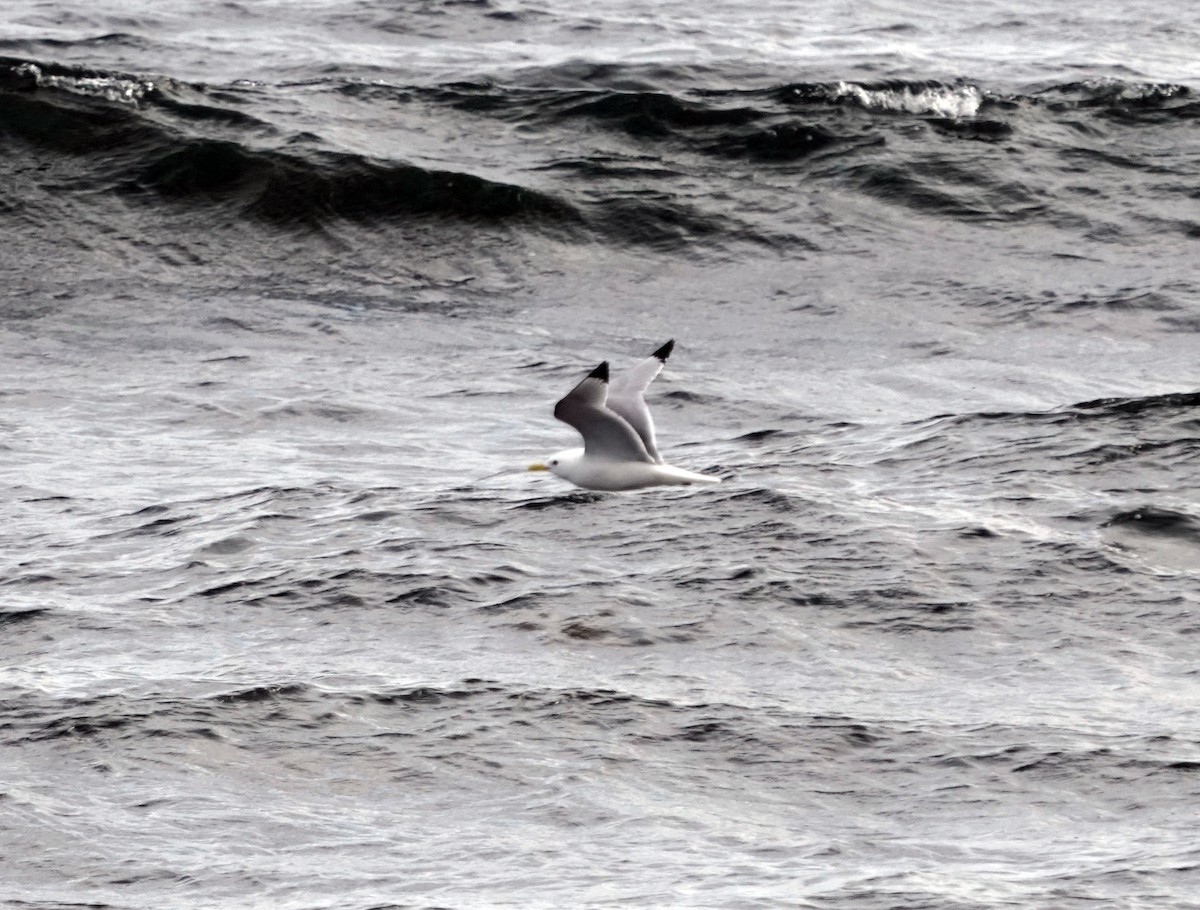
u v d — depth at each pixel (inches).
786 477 2559.1
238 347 3563.0
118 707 1819.6
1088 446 2605.8
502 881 1499.8
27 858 1553.9
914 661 1957.4
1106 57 5457.7
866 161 4340.6
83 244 3993.6
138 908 1470.2
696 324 3722.9
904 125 4498.0
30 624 2096.5
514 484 2608.3
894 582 2126.0
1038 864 1517.0
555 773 1699.1
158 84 4532.5
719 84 4881.9
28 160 4244.6
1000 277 3914.9
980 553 2217.0
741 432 3105.3
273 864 1541.6
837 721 1795.0
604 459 2071.9
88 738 1760.6
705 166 4340.6
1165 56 5570.9
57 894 1497.3
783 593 2102.6
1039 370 3452.3
